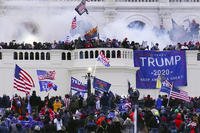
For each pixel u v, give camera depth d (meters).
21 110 91.56
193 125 85.94
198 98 104.31
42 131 84.56
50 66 110.38
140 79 111.62
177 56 112.31
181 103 98.56
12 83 109.50
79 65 109.88
